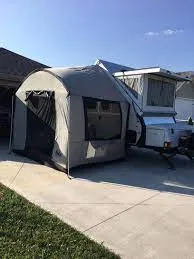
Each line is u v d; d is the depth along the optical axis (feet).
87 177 25.21
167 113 35.78
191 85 110.52
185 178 27.02
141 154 36.96
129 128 32.45
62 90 26.78
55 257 12.67
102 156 29.66
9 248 12.98
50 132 27.89
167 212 18.66
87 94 27.78
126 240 14.90
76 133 26.50
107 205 19.17
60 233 14.76
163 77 34.60
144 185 24.02
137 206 19.34
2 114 44.93
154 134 30.42
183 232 16.17
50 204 18.62
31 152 30.09
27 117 30.63
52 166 27.32
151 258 13.50
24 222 15.51
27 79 30.83
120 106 31.27
